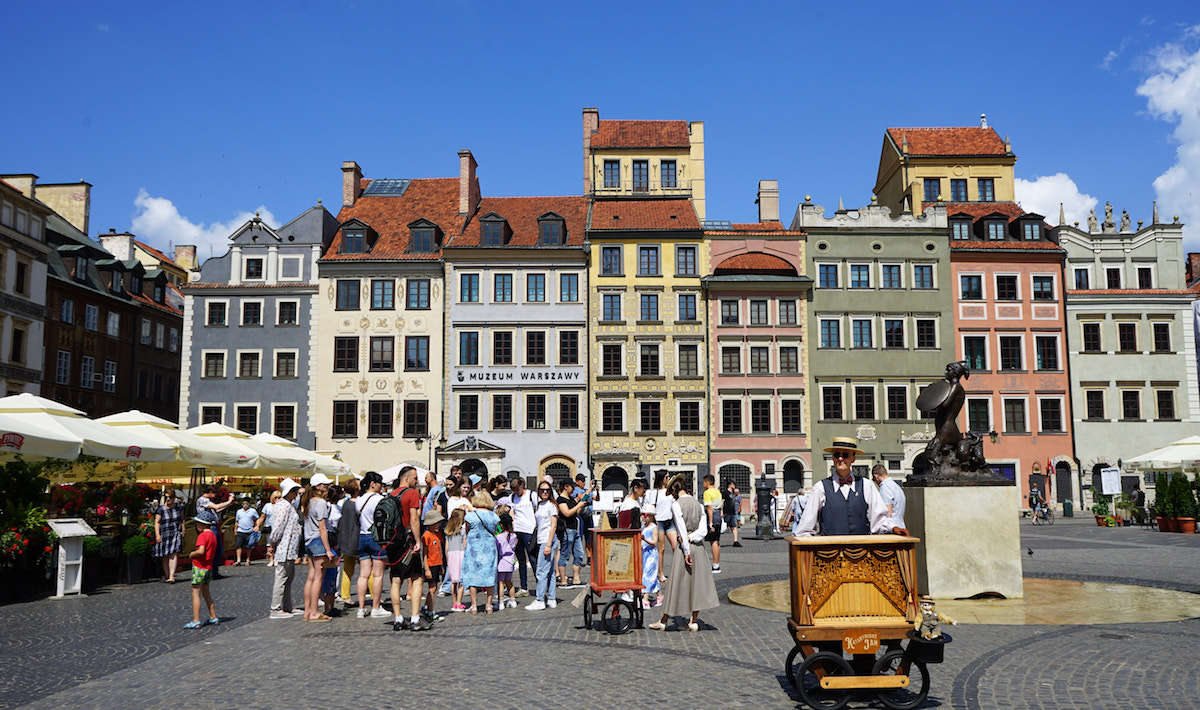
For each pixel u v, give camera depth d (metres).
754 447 48.19
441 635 11.96
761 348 49.03
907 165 55.09
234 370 48.34
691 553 11.88
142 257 64.25
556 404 48.31
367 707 8.05
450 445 47.50
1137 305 50.16
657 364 48.88
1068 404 49.38
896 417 49.03
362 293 48.72
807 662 7.77
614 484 48.00
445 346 48.38
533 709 7.92
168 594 16.95
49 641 11.69
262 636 11.98
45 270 43.03
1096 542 26.31
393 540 12.51
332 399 48.09
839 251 49.84
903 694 8.20
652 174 54.12
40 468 17.19
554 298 48.94
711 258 49.72
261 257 49.22
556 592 16.67
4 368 39.53
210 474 29.20
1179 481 31.05
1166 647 10.27
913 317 49.56
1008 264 50.28
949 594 14.05
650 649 10.69
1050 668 9.24
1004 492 14.31
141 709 8.05
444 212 53.00
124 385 50.81
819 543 7.89
